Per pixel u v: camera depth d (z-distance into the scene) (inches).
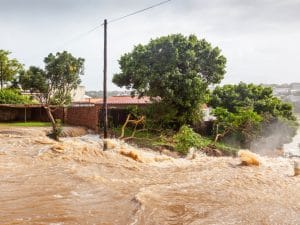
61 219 244.4
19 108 1435.8
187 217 256.4
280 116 1242.6
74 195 307.4
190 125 1159.0
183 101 1060.5
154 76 1043.3
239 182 384.8
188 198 310.2
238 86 1342.3
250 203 301.6
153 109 1059.9
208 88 1142.3
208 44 1107.3
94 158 502.3
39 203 281.6
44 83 1155.9
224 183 377.1
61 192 316.5
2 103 1386.6
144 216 253.1
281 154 1071.6
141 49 1108.5
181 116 1085.8
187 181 385.7
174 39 1083.3
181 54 1071.0
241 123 1044.5
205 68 1108.5
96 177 378.9
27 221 239.6
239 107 1223.5
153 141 959.6
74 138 984.3
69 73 1187.3
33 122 1337.4
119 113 1187.3
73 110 1280.8
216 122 1106.1
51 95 1266.0
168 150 888.9
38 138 732.0
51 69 1156.5
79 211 262.7
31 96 1443.2
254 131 1087.6
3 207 270.1
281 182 391.2
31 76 1144.8
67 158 487.5
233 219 255.8
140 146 905.5
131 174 418.3
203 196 319.6
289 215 270.7
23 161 461.4
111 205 279.1
